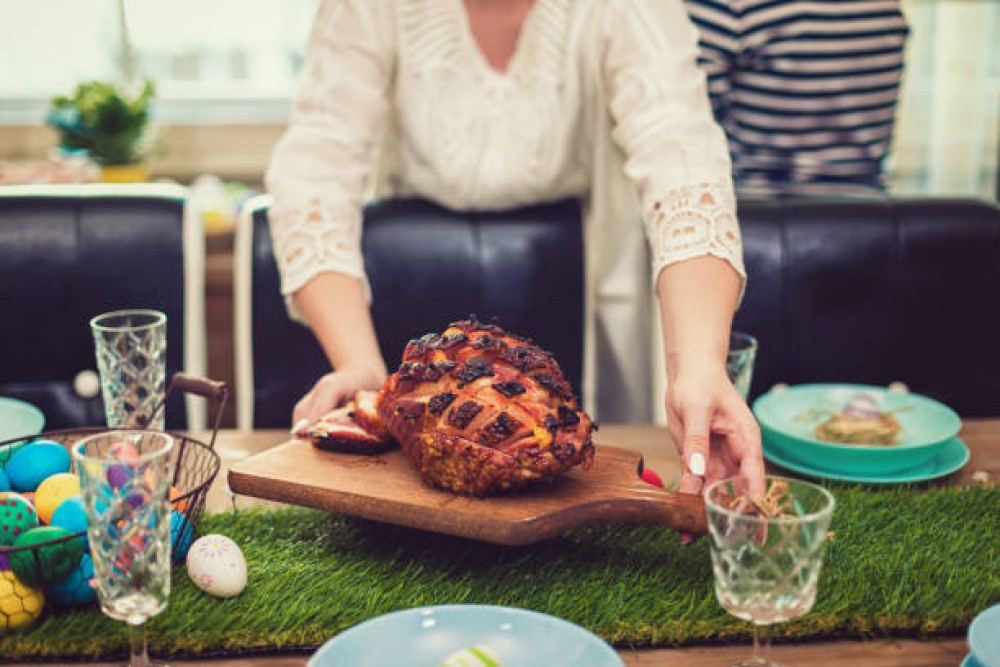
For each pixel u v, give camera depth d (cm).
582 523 103
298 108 163
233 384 279
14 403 141
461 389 106
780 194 212
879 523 116
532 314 190
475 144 176
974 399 192
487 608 87
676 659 94
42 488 106
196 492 104
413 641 85
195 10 335
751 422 109
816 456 133
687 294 127
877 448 129
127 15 333
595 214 187
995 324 190
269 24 339
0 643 92
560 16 168
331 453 117
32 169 260
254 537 113
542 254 188
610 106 161
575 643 83
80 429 120
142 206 182
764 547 83
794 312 189
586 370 193
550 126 176
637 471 112
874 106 210
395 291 188
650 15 158
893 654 95
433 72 170
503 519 100
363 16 164
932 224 189
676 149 142
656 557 109
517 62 173
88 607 98
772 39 202
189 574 100
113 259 180
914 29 299
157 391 126
